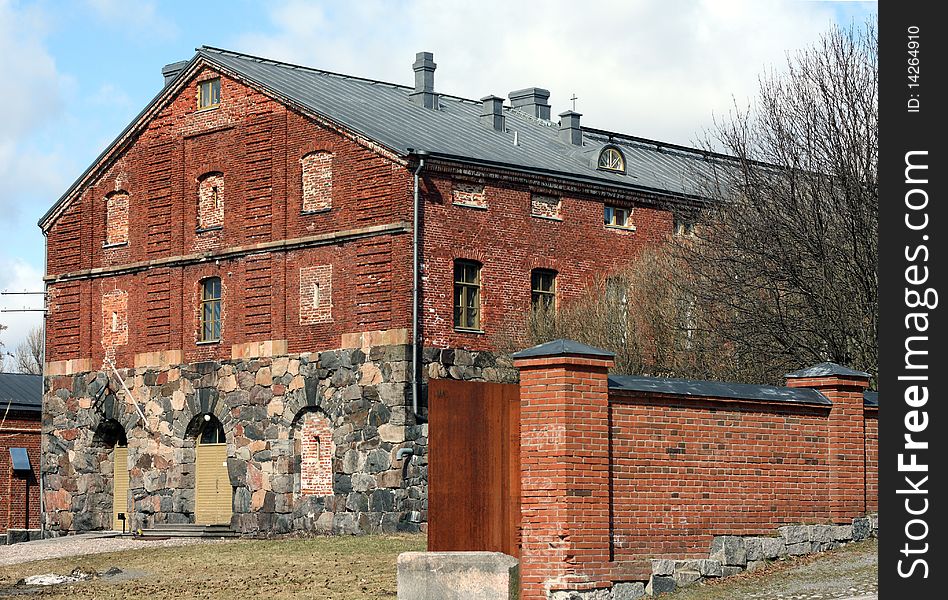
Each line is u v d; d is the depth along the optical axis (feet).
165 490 145.59
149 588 91.86
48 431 157.58
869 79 105.50
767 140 109.70
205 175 145.59
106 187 154.40
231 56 148.77
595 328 125.49
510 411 70.90
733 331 109.09
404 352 126.31
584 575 66.28
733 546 72.38
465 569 59.06
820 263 103.96
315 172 135.44
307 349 134.41
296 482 134.51
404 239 127.34
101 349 153.58
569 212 140.56
